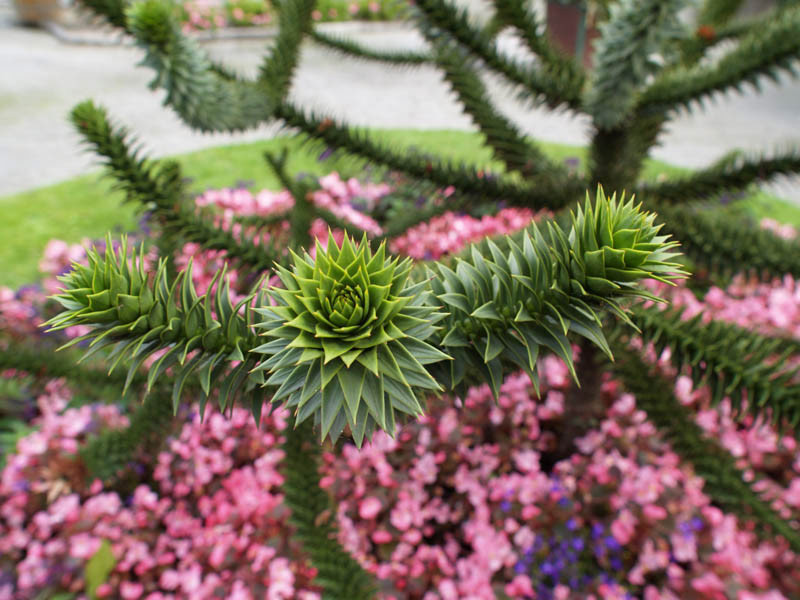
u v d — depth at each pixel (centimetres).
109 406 286
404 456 280
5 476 260
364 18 1498
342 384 64
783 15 161
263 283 83
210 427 287
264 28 1440
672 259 173
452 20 173
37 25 1498
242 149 720
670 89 165
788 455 280
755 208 559
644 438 279
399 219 248
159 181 155
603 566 246
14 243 503
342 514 255
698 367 134
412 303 73
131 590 238
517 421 290
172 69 136
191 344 79
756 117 881
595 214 73
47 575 238
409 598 250
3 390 212
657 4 138
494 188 187
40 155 731
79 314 72
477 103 192
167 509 278
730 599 225
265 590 236
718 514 247
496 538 250
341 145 190
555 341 80
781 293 340
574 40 465
